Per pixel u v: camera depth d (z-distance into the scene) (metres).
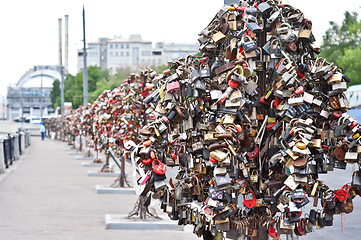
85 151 45.75
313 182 5.02
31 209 13.73
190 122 5.21
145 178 5.04
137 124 12.14
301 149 4.35
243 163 4.97
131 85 11.22
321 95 4.91
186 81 5.10
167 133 5.04
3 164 25.77
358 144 4.83
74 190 18.12
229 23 4.99
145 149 4.93
